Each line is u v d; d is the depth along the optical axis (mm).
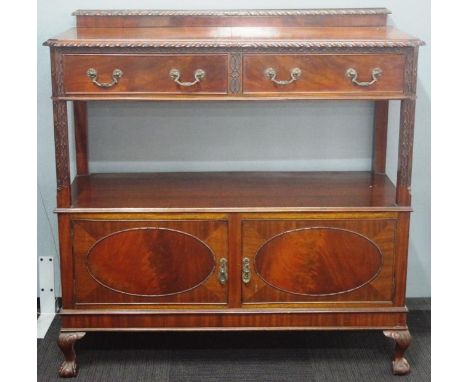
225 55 2354
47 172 2914
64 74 2363
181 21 2645
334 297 2564
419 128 2900
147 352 2727
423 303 3051
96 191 2646
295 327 2578
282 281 2543
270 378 2576
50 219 2953
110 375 2596
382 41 2336
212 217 2482
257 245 2506
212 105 2832
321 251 2521
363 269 2541
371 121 2857
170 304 2561
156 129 2854
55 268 3000
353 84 2383
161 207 2482
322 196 2596
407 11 2779
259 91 2385
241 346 2766
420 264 3035
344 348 2760
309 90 2385
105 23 2645
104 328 2572
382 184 2734
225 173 2873
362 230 2506
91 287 2543
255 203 2520
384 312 2568
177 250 2512
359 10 2645
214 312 2553
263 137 2869
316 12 2633
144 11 2637
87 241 2504
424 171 2943
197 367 2637
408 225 2510
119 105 2824
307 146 2883
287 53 2354
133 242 2504
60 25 2768
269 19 2646
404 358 2635
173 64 2359
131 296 2553
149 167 2891
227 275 2531
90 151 2865
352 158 2898
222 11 2637
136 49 2342
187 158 2887
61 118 2416
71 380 2564
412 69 2373
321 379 2572
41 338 2828
